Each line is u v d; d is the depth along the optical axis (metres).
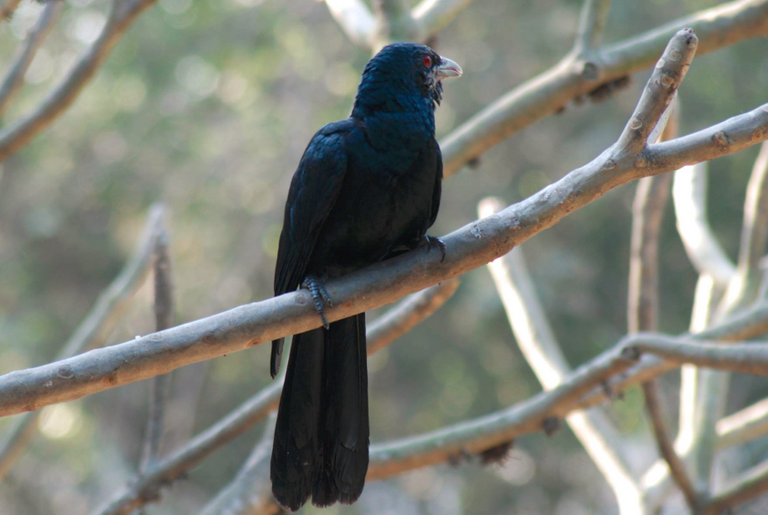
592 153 17.73
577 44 6.39
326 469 4.63
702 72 16.97
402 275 4.20
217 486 20.39
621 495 6.83
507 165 19.03
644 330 6.55
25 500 17.78
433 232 19.48
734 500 6.28
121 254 19.66
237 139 20.03
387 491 24.20
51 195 19.14
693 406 7.02
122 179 18.95
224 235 20.17
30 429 6.28
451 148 6.48
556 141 18.69
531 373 18.25
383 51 4.96
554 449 19.38
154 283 6.07
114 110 18.75
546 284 17.23
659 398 6.16
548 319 17.31
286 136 20.06
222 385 20.75
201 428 20.66
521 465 20.55
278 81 20.44
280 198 19.98
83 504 17.94
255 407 6.03
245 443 20.73
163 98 19.22
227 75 19.52
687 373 7.20
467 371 19.11
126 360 3.84
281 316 4.08
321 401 4.68
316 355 4.64
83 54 6.41
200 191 19.69
